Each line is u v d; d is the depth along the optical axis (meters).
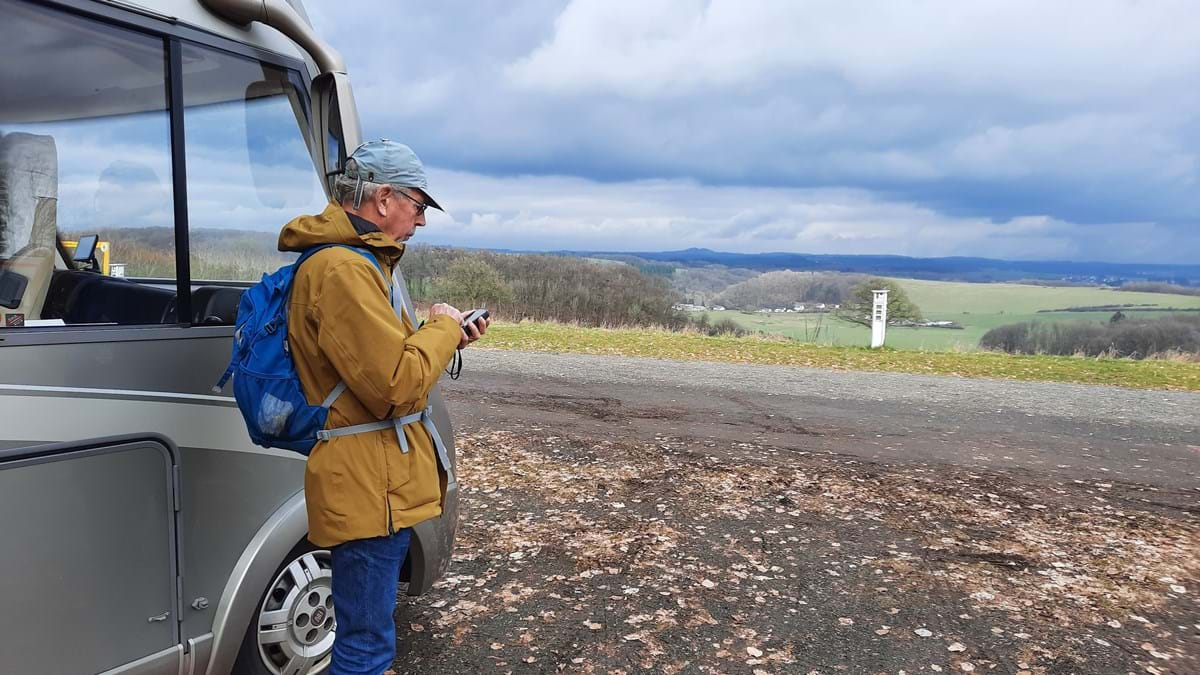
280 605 2.95
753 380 11.32
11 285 2.23
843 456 7.16
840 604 4.15
